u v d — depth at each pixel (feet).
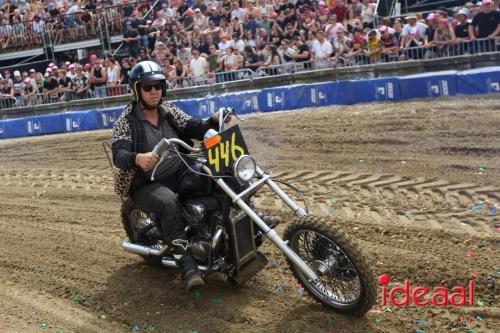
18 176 31.71
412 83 36.37
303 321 12.60
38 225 21.65
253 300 13.91
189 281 12.88
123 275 16.28
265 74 44.27
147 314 13.94
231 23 48.85
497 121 28.09
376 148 26.78
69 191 26.35
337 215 18.79
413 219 17.79
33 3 67.05
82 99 50.72
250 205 13.32
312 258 13.01
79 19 62.80
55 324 13.91
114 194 24.86
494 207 18.11
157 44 49.70
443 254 15.12
